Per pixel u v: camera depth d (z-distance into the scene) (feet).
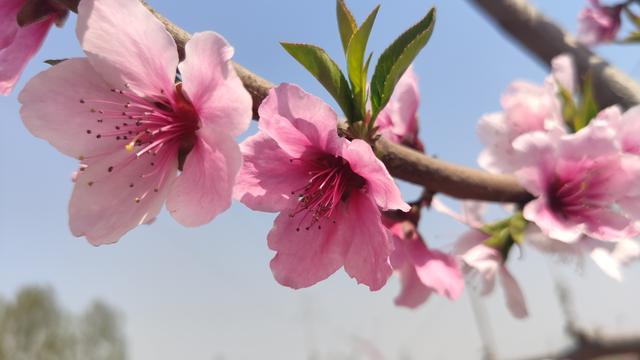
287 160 0.29
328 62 0.27
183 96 0.28
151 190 0.29
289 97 0.25
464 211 0.43
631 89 0.42
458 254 0.37
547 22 0.45
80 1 0.26
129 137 0.29
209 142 0.26
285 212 0.29
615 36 0.60
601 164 0.33
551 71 0.41
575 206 0.33
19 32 0.29
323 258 0.29
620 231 0.32
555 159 0.33
